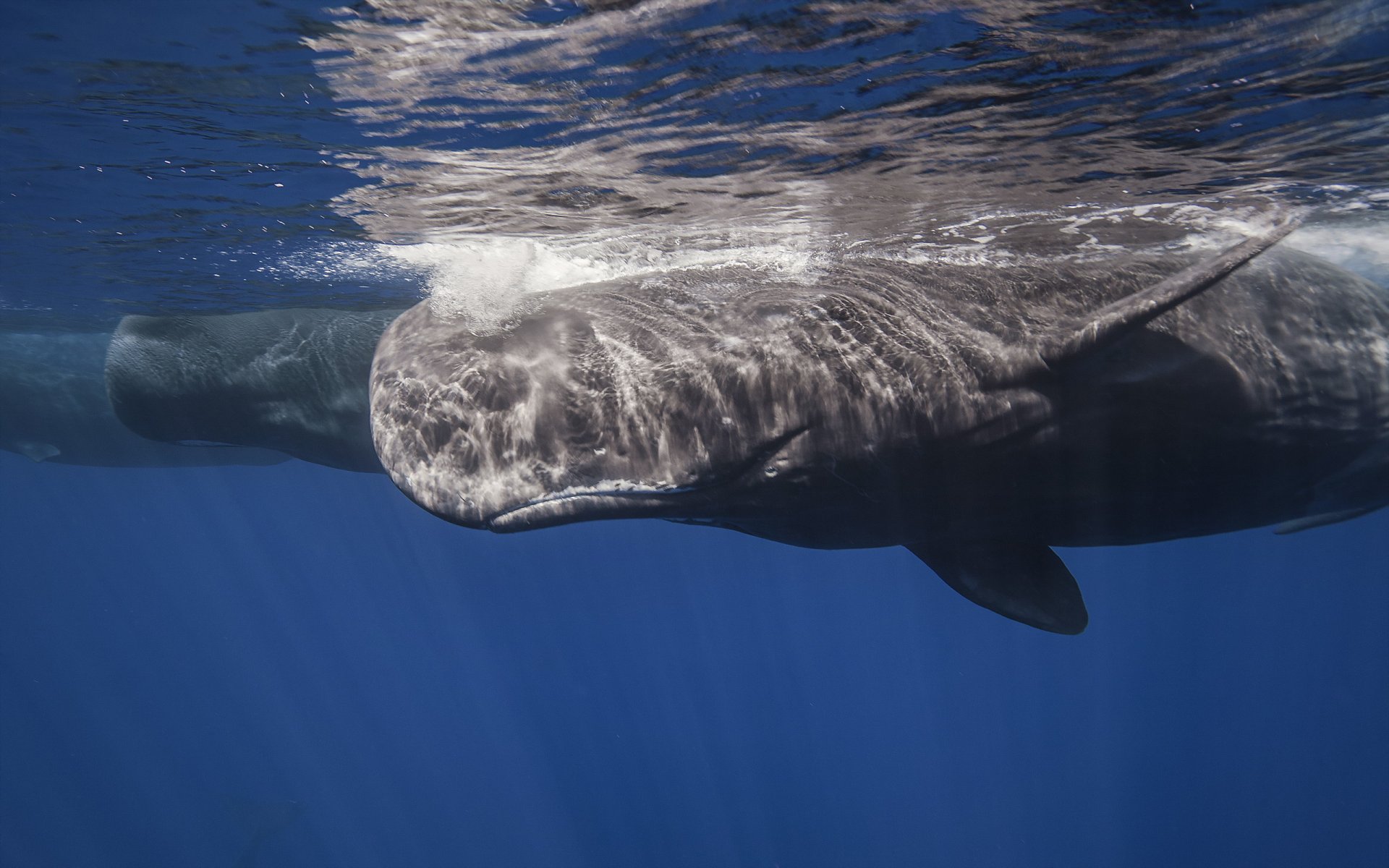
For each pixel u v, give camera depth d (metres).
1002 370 3.62
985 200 6.37
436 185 6.46
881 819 57.81
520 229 7.32
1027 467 3.78
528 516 3.51
